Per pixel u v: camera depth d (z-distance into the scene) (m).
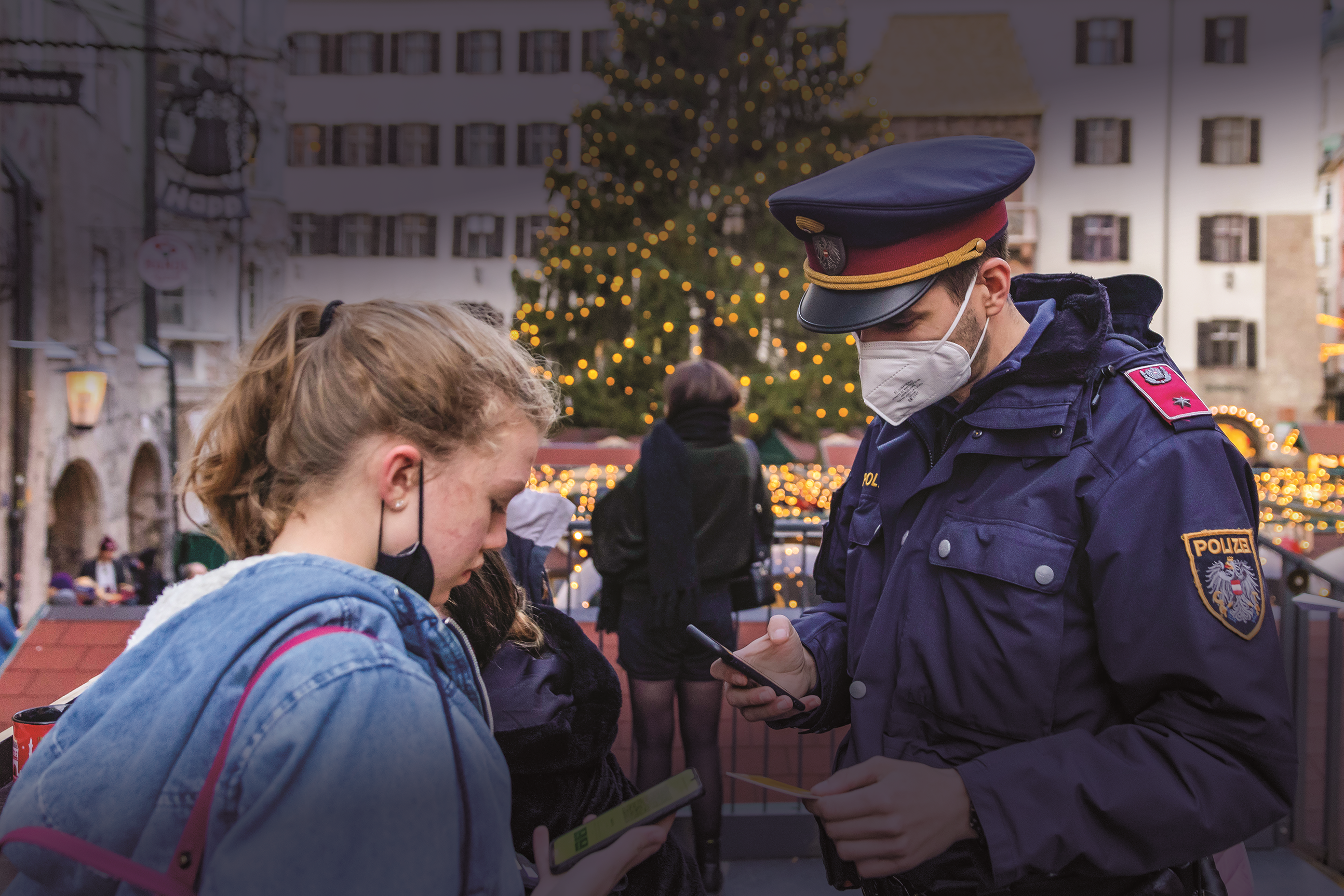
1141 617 1.02
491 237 25.25
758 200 14.41
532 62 25.06
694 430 2.71
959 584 1.12
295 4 25.14
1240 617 0.98
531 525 1.94
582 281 13.89
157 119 15.91
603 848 0.83
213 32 17.41
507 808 0.73
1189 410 1.07
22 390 9.98
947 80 23.19
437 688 0.68
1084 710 1.08
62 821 0.64
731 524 2.73
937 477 1.18
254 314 19.03
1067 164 23.28
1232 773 0.95
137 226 14.63
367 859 0.59
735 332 14.19
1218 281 23.30
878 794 0.92
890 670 1.20
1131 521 1.03
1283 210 23.17
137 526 15.51
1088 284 1.17
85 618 3.80
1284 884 2.74
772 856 3.03
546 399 0.82
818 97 15.76
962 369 1.12
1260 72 23.14
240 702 0.63
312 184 25.27
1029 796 0.95
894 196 1.06
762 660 1.24
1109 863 0.94
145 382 14.92
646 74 15.73
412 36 25.19
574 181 14.82
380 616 0.68
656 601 2.62
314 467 0.74
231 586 0.70
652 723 2.72
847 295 1.13
